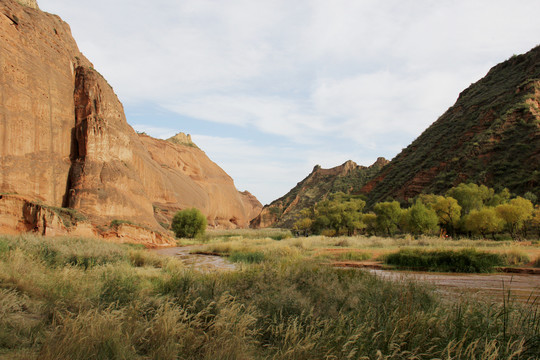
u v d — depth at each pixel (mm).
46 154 41094
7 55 37250
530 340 4004
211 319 5082
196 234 58250
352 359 3771
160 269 15086
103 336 3885
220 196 155375
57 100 44406
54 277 7543
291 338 4289
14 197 34844
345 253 20922
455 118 86812
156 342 4238
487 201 49125
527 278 12938
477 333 4316
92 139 45938
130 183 51250
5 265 7582
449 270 15570
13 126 36688
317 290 6727
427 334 4250
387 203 50938
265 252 21922
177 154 139250
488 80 92875
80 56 56312
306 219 82250
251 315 4977
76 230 38281
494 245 26141
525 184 50812
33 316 5195
